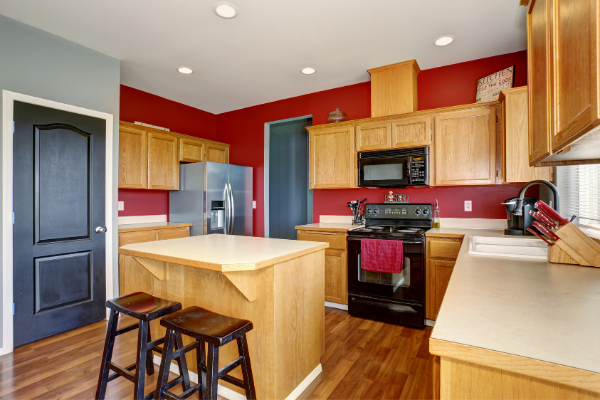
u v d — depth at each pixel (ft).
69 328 8.32
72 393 5.62
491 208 9.59
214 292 5.73
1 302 7.13
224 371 4.36
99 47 8.87
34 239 7.72
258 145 14.29
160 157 11.89
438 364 2.60
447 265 8.36
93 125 8.91
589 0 2.10
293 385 5.51
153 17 7.44
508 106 7.93
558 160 4.28
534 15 3.98
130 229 10.11
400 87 9.96
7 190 7.27
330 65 10.16
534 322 2.32
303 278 5.82
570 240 4.36
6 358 6.88
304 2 6.91
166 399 4.66
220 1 6.84
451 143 9.09
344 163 10.85
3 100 7.25
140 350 4.78
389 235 8.84
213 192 12.28
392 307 8.80
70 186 8.39
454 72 10.13
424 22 7.72
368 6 7.07
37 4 6.89
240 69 10.43
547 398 1.87
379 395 5.58
